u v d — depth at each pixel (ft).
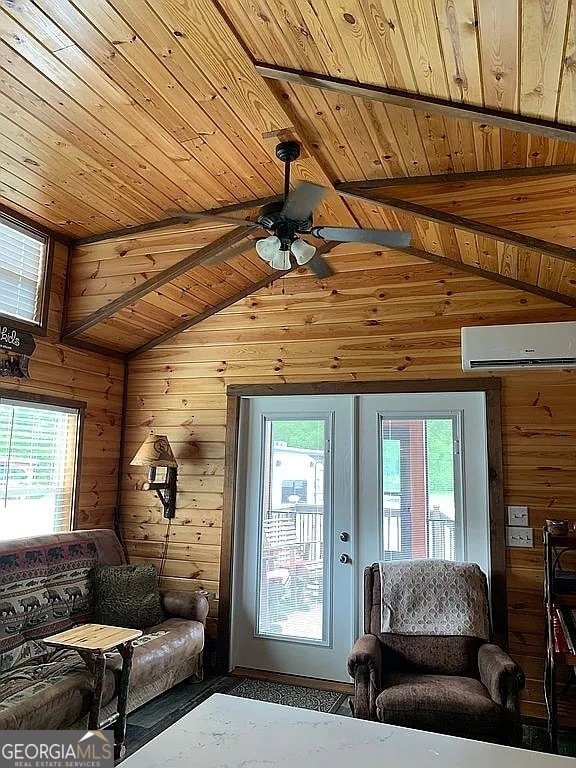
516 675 9.24
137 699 11.48
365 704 9.54
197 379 15.67
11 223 12.19
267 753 3.93
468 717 8.86
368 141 9.11
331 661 13.74
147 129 9.27
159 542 15.31
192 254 12.73
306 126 8.90
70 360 14.17
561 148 8.45
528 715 11.77
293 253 9.86
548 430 12.57
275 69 7.52
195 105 8.61
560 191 9.29
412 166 9.73
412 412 13.93
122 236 13.20
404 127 8.55
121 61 7.73
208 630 14.47
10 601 10.58
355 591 13.74
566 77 6.05
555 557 12.07
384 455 14.01
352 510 14.03
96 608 12.46
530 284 12.94
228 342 15.51
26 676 9.52
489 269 13.05
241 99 8.38
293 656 14.08
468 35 5.86
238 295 15.48
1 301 12.00
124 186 11.16
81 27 7.15
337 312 14.64
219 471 15.06
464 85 6.75
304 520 14.49
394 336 14.06
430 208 10.16
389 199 10.41
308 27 6.53
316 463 14.58
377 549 13.73
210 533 14.89
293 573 14.40
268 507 14.87
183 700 12.30
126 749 10.03
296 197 8.36
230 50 7.36
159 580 15.11
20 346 12.37
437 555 13.26
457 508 13.26
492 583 12.38
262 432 15.23
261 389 14.97
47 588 11.52
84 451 14.62
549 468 12.45
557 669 11.73
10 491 12.45
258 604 14.58
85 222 12.73
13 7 6.88
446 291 13.80
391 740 4.19
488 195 9.70
